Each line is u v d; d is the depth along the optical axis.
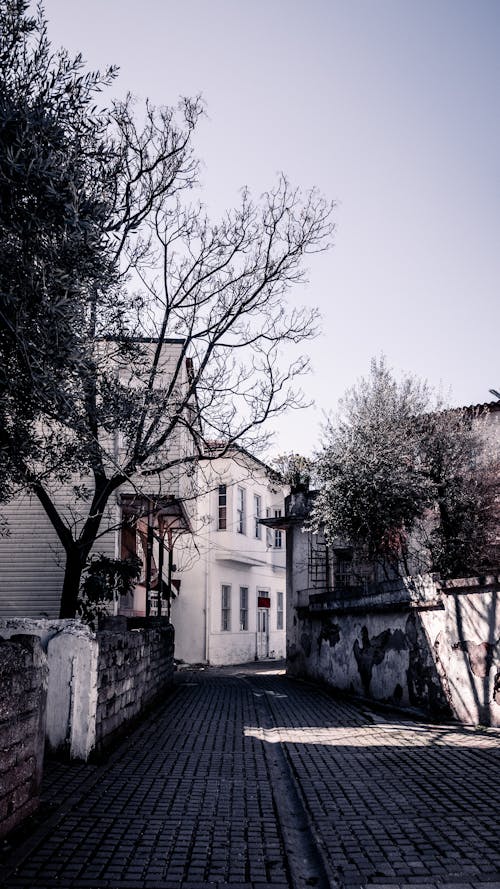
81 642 6.79
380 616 13.50
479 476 16.86
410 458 16.22
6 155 4.32
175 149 11.89
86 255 4.94
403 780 6.48
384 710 12.30
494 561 16.27
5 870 3.97
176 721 10.26
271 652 35.53
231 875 4.08
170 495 13.55
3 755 4.34
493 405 19.02
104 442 12.05
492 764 7.09
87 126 5.83
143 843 4.59
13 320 4.46
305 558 21.59
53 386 4.58
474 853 4.45
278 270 12.79
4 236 4.45
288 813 5.55
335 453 16.39
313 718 11.16
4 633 6.81
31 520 17.97
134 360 10.95
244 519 31.16
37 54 5.54
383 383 17.11
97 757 7.03
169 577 18.20
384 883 3.99
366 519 15.90
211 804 5.60
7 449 6.38
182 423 12.48
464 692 10.05
